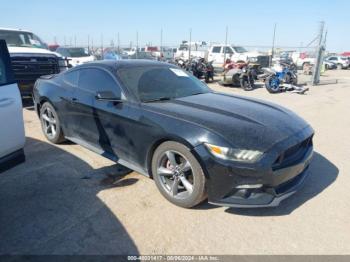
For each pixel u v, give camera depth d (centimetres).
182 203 328
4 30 927
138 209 328
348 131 648
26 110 784
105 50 2670
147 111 352
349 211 329
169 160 333
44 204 336
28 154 476
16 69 750
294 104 987
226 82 1452
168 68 458
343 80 1981
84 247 270
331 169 437
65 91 474
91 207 331
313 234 291
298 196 359
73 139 480
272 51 2128
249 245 275
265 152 291
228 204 301
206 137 301
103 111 400
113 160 407
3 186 375
